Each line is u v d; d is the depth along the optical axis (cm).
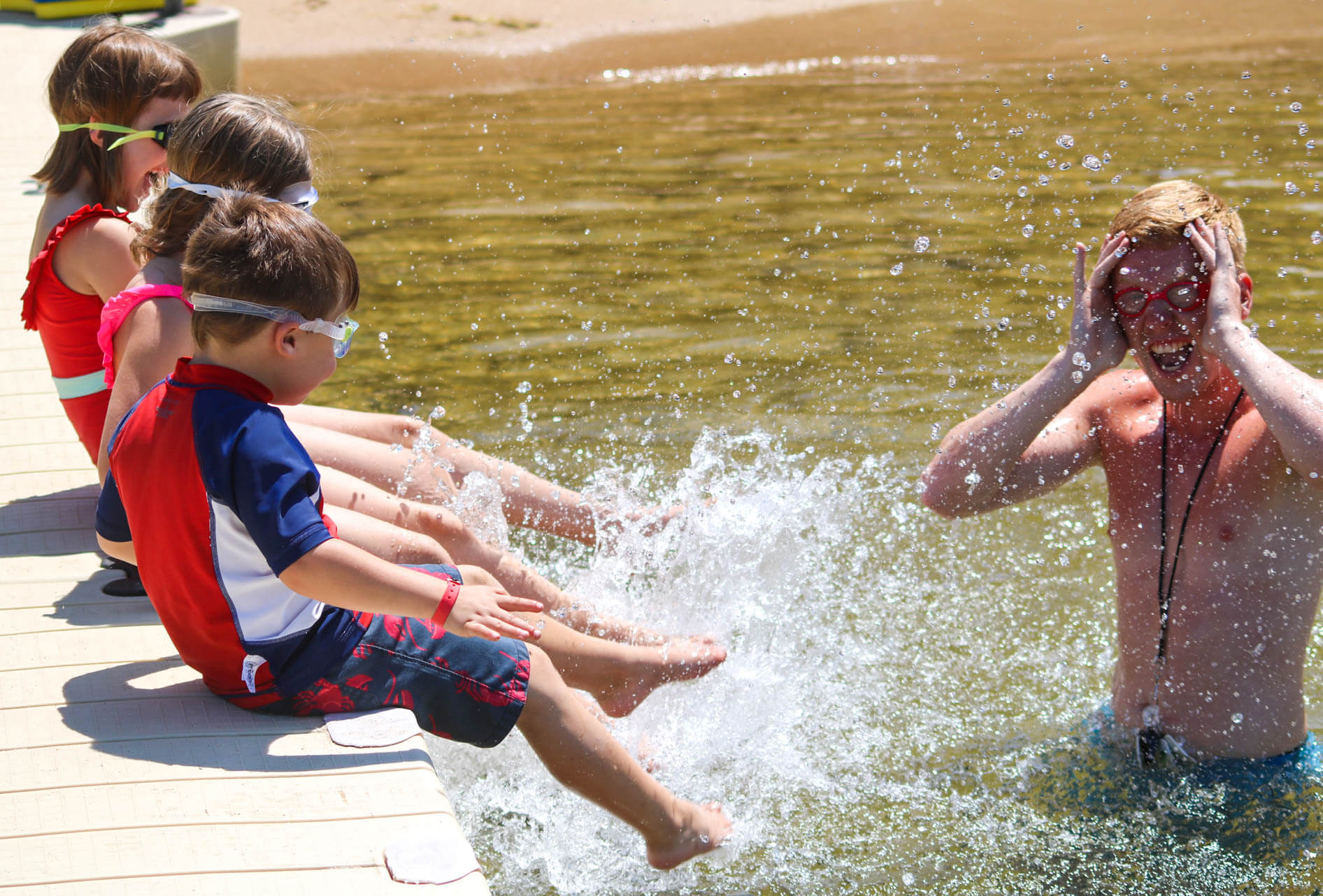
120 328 241
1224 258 244
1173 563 259
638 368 456
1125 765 264
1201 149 712
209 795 195
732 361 459
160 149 273
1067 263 548
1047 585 335
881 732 279
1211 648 255
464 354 473
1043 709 285
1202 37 1090
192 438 200
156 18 785
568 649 267
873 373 445
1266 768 255
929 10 1229
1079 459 274
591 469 378
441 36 1092
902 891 233
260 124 242
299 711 215
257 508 195
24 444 319
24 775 198
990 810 254
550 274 559
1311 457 230
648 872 241
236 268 200
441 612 202
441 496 293
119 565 266
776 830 251
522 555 336
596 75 995
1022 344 466
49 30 807
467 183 704
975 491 267
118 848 183
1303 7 1205
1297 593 249
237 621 207
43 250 269
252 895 175
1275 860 236
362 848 185
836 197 657
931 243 580
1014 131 776
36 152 554
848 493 370
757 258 571
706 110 871
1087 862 238
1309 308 471
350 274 214
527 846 248
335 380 448
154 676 228
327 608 215
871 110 849
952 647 308
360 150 779
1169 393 254
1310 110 802
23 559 269
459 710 221
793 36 1127
